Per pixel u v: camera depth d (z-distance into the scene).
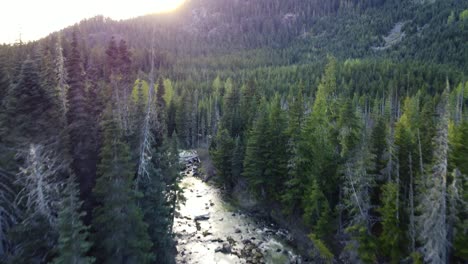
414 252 25.08
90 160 28.22
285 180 43.44
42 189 20.73
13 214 22.41
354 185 31.66
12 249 20.92
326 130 43.16
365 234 29.45
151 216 29.05
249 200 50.44
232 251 36.94
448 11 184.25
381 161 34.00
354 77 118.88
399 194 30.16
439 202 21.98
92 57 82.69
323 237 35.44
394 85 101.81
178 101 96.56
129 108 34.09
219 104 103.50
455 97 81.56
